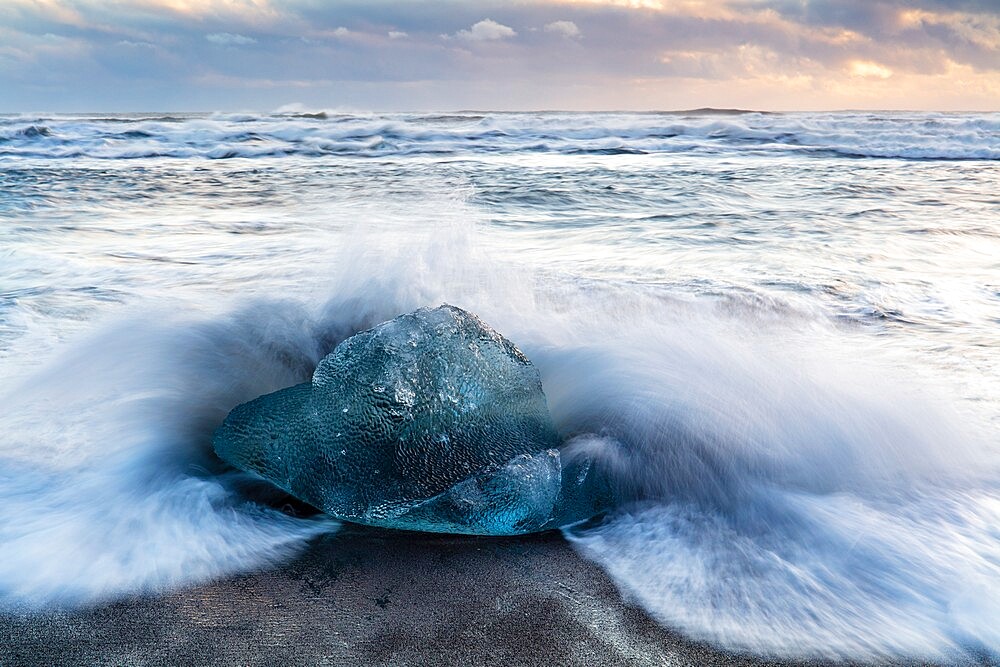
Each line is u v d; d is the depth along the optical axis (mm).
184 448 2238
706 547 1797
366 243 3789
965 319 3568
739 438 2137
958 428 2279
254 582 1667
